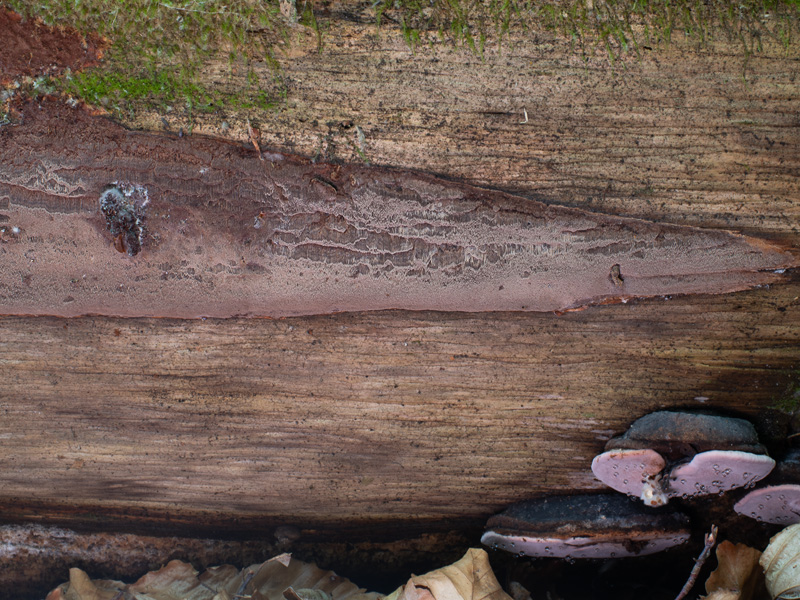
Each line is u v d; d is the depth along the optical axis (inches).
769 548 23.2
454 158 22.4
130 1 21.8
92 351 23.2
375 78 22.2
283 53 22.1
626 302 22.9
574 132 22.3
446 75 22.2
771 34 22.0
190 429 23.8
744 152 22.3
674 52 22.1
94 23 21.9
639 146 22.3
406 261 22.7
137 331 23.1
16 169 22.3
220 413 23.7
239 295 22.9
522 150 22.4
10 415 23.6
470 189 22.5
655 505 23.5
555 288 22.8
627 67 22.1
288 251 22.7
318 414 23.7
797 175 22.3
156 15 21.8
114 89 22.1
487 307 23.0
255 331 23.2
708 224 22.5
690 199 22.5
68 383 23.4
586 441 23.8
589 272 22.7
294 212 22.5
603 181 22.4
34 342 23.2
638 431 23.4
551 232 22.6
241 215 22.5
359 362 23.4
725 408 23.5
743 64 22.1
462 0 22.0
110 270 22.7
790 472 23.3
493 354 23.3
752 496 23.5
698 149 22.3
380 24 22.0
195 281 22.8
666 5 22.0
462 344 23.2
